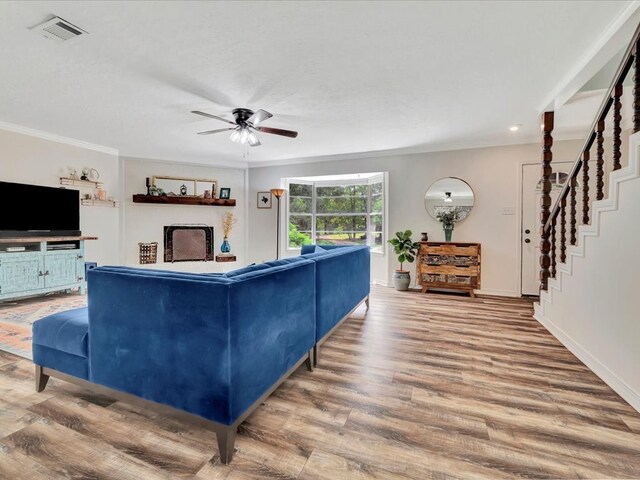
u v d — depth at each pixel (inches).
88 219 191.5
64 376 69.9
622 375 73.8
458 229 192.4
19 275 149.9
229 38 84.5
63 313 76.7
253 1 70.7
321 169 227.6
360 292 138.4
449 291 195.8
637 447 55.9
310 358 86.0
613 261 78.4
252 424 62.6
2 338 107.3
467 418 64.7
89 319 64.9
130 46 88.4
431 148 195.8
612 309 78.1
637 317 69.3
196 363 54.6
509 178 181.2
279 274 68.2
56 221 171.3
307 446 56.4
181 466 51.5
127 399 62.1
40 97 123.2
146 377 59.5
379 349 101.7
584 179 100.3
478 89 115.6
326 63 97.3
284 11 73.9
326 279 96.3
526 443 57.1
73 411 66.1
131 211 215.3
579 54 92.7
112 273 61.8
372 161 212.5
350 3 71.3
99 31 81.5
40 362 72.4
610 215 80.0
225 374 52.4
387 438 58.6
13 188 154.6
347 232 246.2
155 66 99.1
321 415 65.7
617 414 66.1
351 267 124.2
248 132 136.1
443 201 194.7
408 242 191.2
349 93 118.8
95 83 110.9
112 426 61.4
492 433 59.9
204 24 78.7
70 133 171.0
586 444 56.8
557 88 114.0
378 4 71.7
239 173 248.8
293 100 125.0
